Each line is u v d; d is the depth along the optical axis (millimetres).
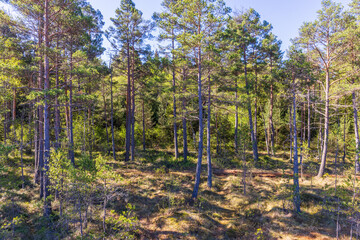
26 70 10914
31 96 10000
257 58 21875
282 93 14695
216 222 11781
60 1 11672
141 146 28891
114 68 21562
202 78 17047
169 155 24000
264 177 17734
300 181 16891
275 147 28094
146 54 21312
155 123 34531
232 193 15039
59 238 10133
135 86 23891
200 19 13961
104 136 29188
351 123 27422
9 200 12391
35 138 15227
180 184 16250
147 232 10773
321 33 16234
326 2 15906
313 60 17406
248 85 20688
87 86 17516
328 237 9898
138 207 13078
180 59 15422
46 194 11516
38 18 11711
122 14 19734
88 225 10961
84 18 11938
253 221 11789
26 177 15758
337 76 19375
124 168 18844
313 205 12703
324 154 17172
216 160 22203
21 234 10094
